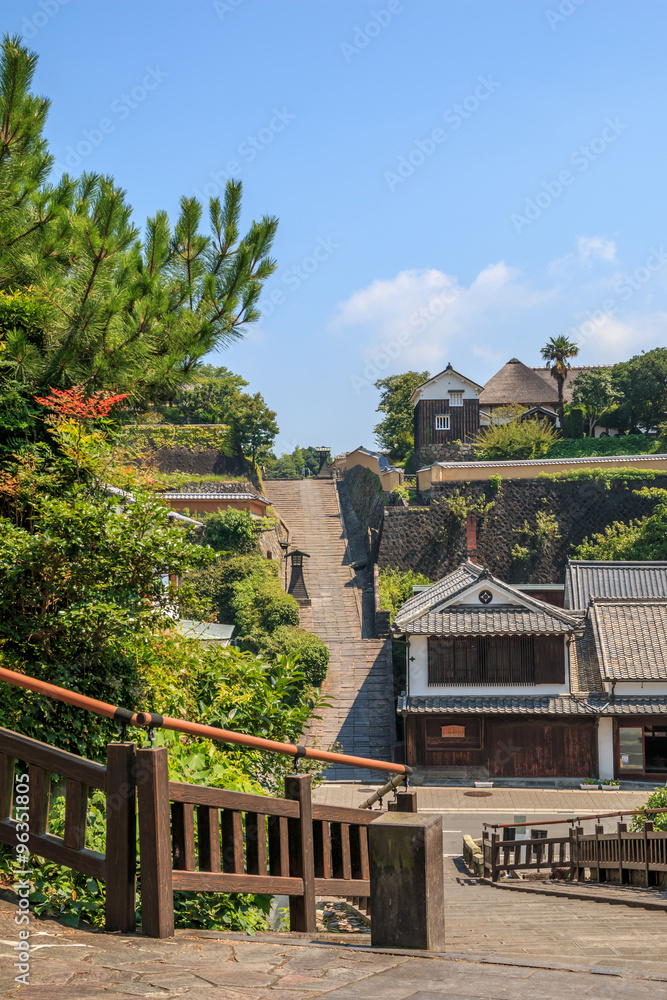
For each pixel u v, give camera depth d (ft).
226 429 173.06
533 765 92.17
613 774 91.04
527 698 92.58
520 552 142.82
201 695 28.14
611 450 167.22
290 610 118.42
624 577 116.06
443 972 11.10
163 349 29.40
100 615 22.21
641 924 25.29
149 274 28.66
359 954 12.31
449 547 145.07
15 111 25.80
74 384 28.40
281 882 15.81
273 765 28.07
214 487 152.05
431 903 13.41
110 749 13.44
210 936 13.33
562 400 184.24
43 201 26.96
